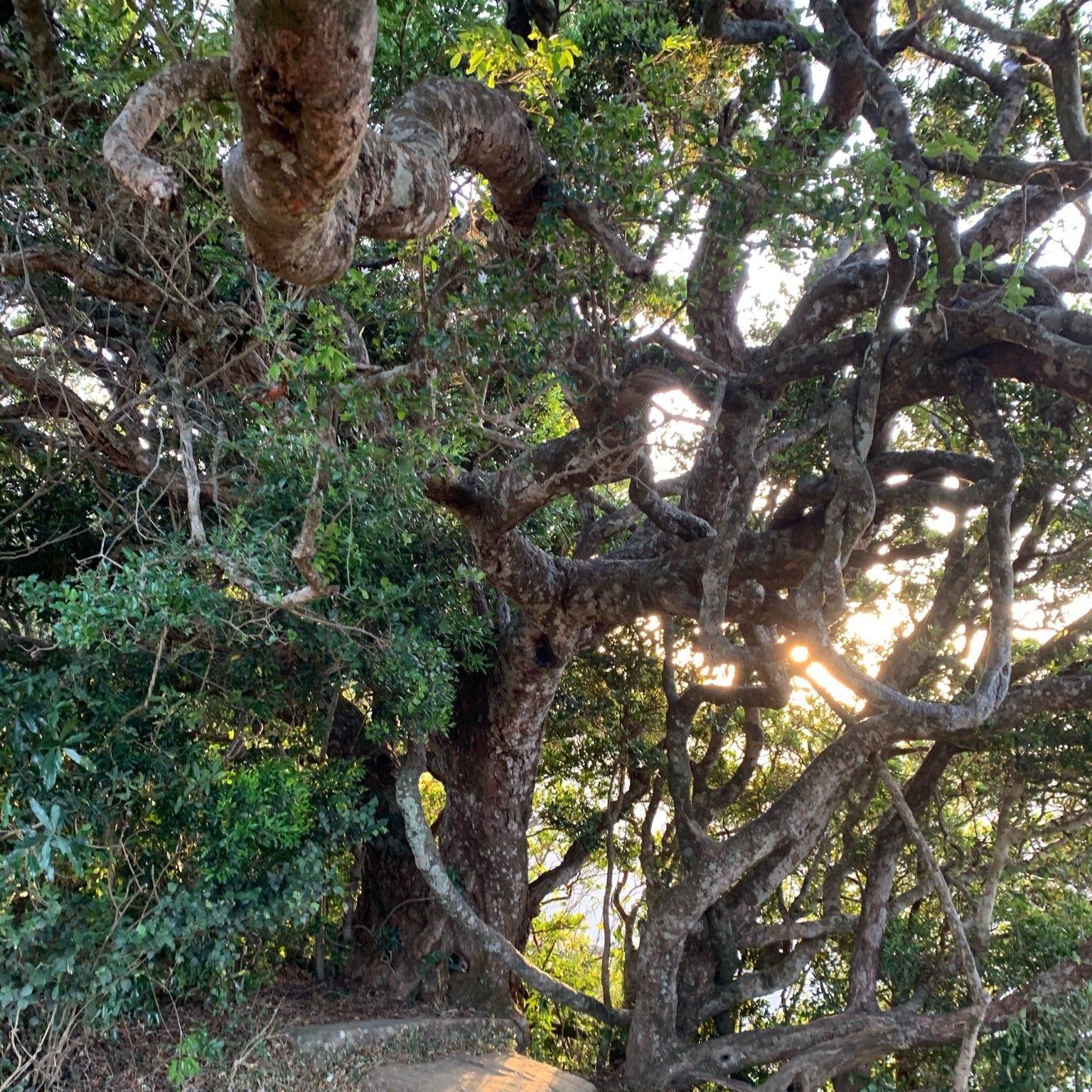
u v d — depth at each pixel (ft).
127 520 21.42
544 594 26.11
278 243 7.80
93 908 19.52
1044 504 24.85
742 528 19.19
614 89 21.84
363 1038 23.73
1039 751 25.38
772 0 21.80
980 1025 21.33
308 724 25.59
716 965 27.53
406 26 19.62
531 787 32.01
